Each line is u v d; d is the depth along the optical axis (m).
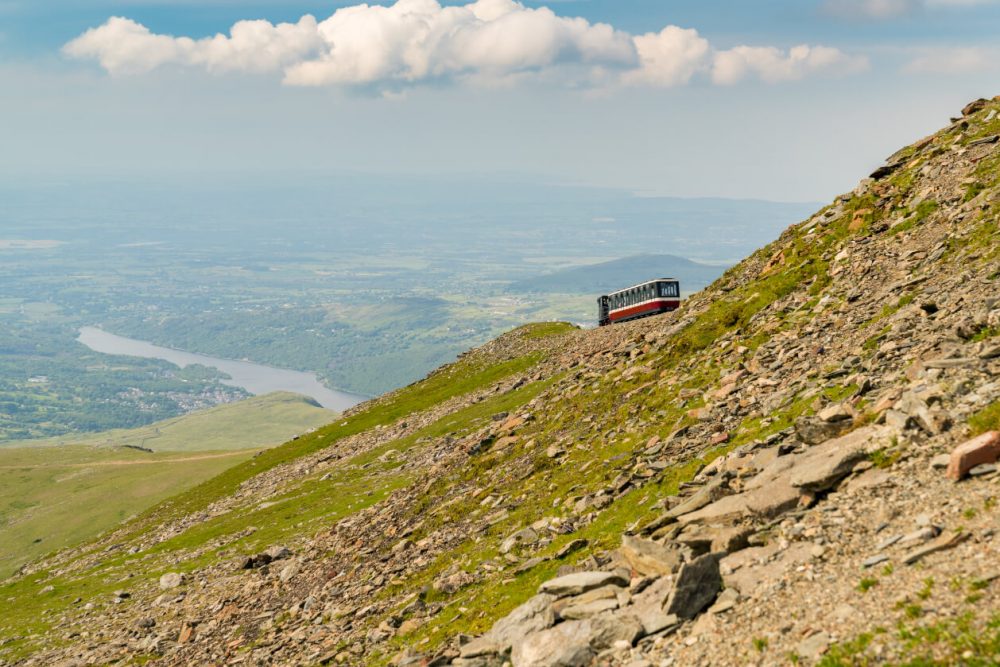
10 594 89.00
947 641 15.55
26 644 63.16
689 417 39.12
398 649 32.66
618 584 26.00
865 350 34.59
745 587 21.45
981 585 16.45
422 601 36.72
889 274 41.97
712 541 24.75
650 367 51.75
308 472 107.25
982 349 27.00
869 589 18.47
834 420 27.92
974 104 54.47
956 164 47.66
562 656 22.55
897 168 54.03
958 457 20.83
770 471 27.20
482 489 48.38
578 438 47.25
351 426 127.81
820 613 18.58
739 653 18.80
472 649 26.45
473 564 37.72
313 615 43.69
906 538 19.45
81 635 62.78
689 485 31.12
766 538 23.36
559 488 41.09
